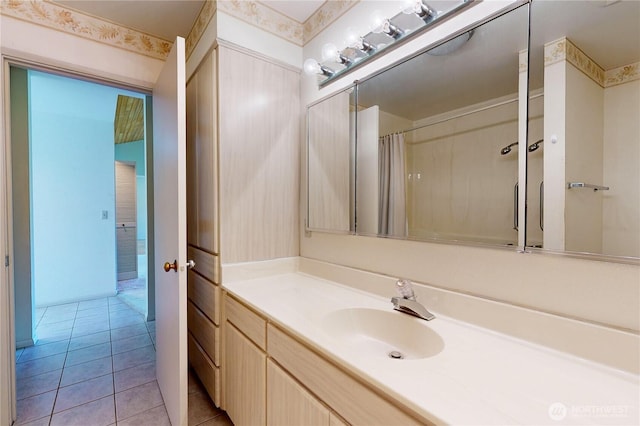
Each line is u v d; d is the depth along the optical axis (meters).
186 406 1.36
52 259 3.46
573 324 0.80
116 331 2.74
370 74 1.43
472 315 1.00
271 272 1.76
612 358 0.74
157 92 1.84
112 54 1.86
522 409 0.59
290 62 1.82
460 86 1.08
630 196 0.72
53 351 2.35
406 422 0.65
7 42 1.53
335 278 1.59
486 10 1.00
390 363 0.76
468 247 1.05
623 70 0.73
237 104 1.63
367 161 1.46
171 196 1.51
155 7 1.73
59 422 1.57
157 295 1.88
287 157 1.84
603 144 0.76
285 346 1.06
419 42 1.22
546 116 0.87
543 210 0.87
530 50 0.90
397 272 1.30
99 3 1.68
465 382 0.68
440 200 1.15
